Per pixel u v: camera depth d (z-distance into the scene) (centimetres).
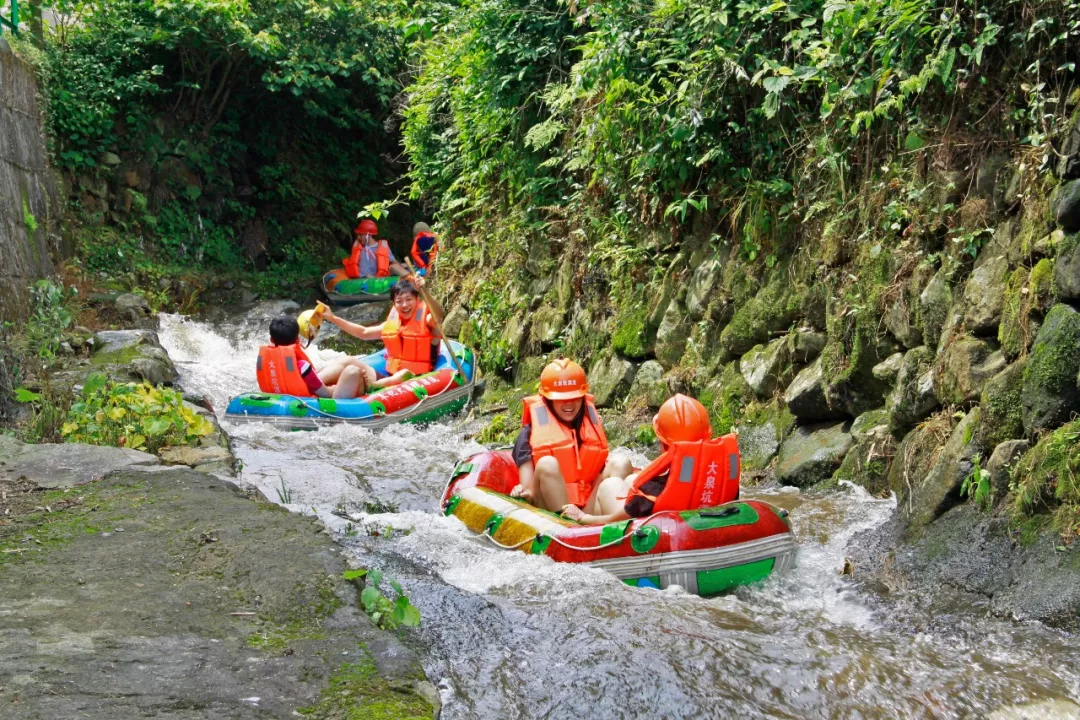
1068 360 470
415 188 1364
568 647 382
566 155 955
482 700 338
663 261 840
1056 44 524
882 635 417
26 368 880
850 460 621
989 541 476
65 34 1588
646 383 834
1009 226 543
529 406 580
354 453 830
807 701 354
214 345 1381
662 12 769
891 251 619
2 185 1070
